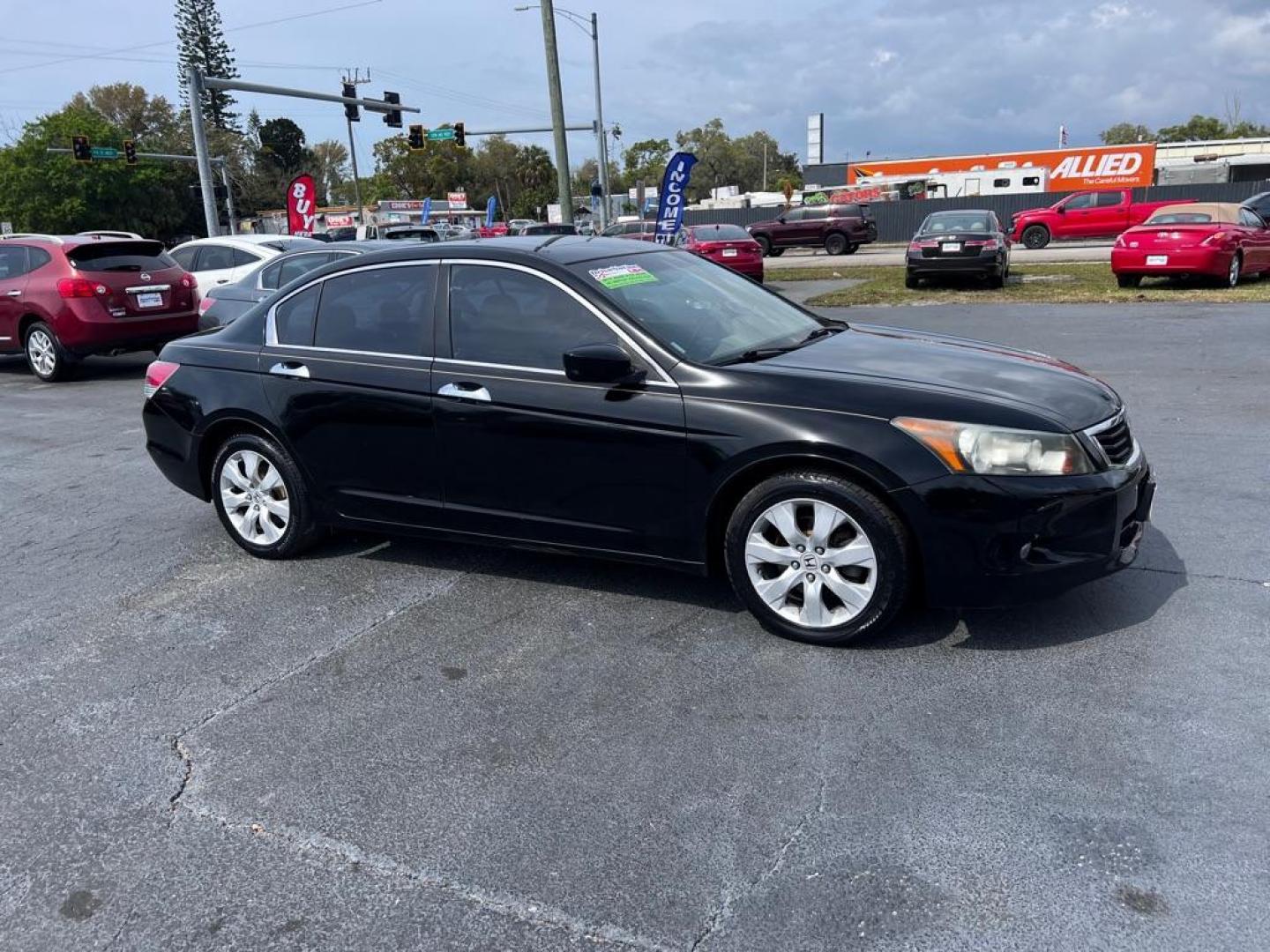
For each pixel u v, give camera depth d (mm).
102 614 4711
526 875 2756
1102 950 2383
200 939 2588
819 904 2586
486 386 4418
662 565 4262
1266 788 2957
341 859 2867
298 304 5098
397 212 63875
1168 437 6949
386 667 4031
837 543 3910
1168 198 42031
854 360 4297
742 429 3912
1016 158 47406
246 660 4156
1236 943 2381
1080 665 3734
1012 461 3656
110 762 3424
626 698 3689
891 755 3230
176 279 12250
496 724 3557
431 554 5305
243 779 3289
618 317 4246
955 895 2592
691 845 2844
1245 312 13047
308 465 5020
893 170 50719
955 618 4176
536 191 96125
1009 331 12406
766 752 3289
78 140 36844
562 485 4340
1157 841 2752
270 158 95250
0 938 2623
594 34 35500
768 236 34438
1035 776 3074
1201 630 3951
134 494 6859
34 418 9852
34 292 11688
